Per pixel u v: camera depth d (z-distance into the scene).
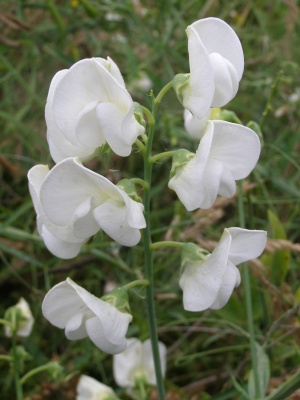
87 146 0.11
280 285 0.20
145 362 0.18
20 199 0.25
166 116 0.24
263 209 0.24
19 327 0.18
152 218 0.22
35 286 0.22
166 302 0.22
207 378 0.20
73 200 0.11
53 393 0.20
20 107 0.28
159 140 0.25
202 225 0.20
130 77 0.26
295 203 0.24
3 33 0.29
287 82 0.27
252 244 0.12
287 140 0.26
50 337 0.22
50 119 0.11
